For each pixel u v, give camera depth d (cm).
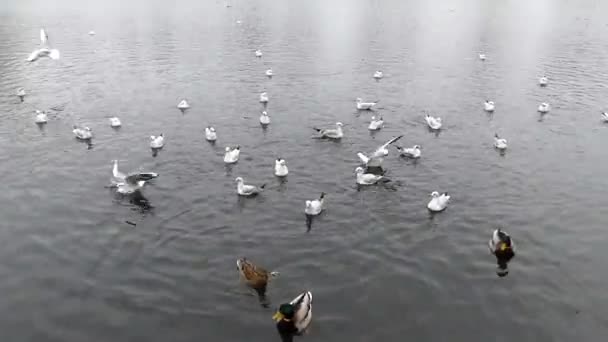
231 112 5203
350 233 3083
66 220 3238
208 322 2384
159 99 5622
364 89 6019
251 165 4000
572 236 3094
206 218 3231
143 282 2652
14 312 2477
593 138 4638
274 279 2659
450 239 3033
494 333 2342
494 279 2688
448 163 4081
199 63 7094
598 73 6738
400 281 2662
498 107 5456
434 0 13888
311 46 8169
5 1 12631
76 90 5931
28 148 4359
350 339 2289
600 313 2473
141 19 10556
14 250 2942
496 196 3562
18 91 5762
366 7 12544
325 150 4294
